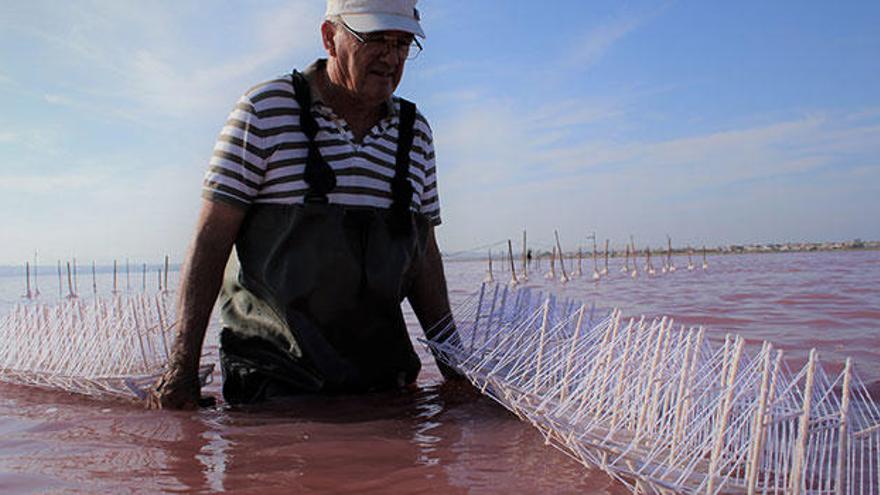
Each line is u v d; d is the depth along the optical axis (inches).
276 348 133.2
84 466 89.5
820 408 102.6
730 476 79.1
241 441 102.0
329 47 132.0
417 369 147.6
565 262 3265.3
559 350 120.3
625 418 95.7
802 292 480.1
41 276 3533.5
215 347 231.8
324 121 131.4
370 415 119.2
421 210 151.5
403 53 130.5
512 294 149.3
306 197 127.6
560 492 80.4
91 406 128.0
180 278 129.3
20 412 122.0
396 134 140.3
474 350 138.8
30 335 153.8
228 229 128.2
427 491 80.8
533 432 107.7
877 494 79.0
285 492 80.0
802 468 72.7
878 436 90.4
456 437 104.9
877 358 176.2
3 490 79.8
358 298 131.0
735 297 460.1
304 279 127.0
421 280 156.0
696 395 96.7
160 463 90.9
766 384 71.8
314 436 104.9
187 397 125.2
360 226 130.4
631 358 102.7
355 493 79.7
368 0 124.0
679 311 355.9
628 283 908.6
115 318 149.1
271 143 128.0
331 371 131.8
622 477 84.6
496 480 84.6
